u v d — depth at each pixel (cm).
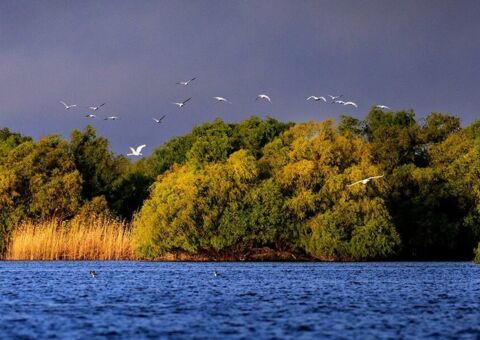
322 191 10625
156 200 10550
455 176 11669
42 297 5622
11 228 11912
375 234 10225
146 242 10388
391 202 11462
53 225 10819
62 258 10519
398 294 5891
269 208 10512
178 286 6556
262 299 5488
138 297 5625
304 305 5112
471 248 11531
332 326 4172
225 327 4128
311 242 10456
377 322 4322
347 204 10381
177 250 10725
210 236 10450
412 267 9325
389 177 11662
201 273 8125
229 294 5853
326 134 11325
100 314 4631
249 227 10475
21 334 3903
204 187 10469
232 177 10594
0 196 12062
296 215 10675
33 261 10362
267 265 9669
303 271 8481
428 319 4450
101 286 6550
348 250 10325
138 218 10775
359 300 5438
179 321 4338
